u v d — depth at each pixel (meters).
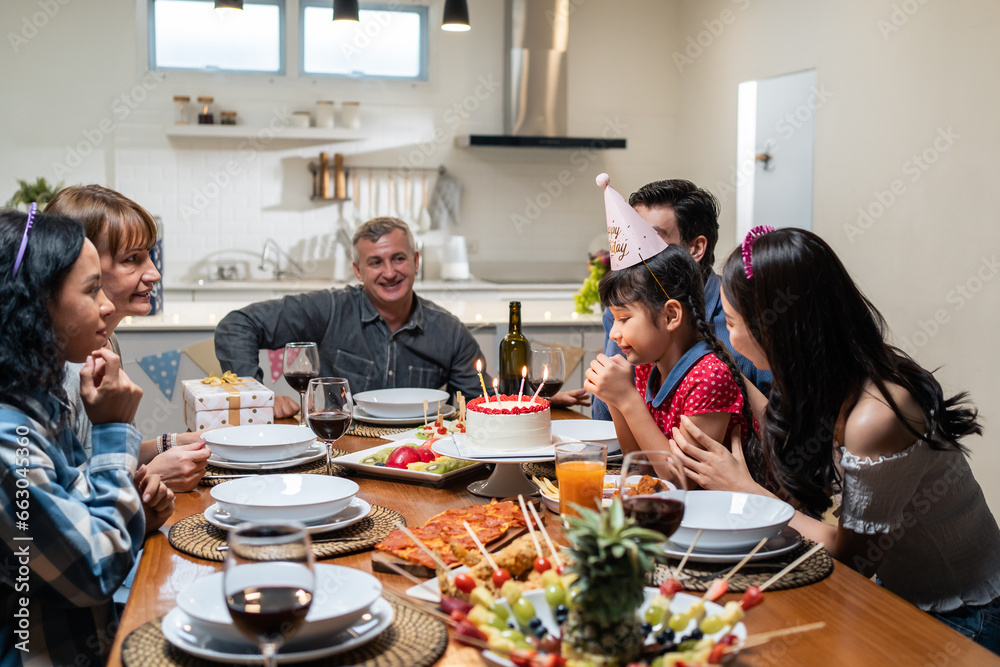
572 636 0.78
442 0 5.74
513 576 1.07
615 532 0.77
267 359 3.40
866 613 1.03
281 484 1.38
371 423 2.12
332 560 1.19
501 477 1.54
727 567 1.15
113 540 1.16
